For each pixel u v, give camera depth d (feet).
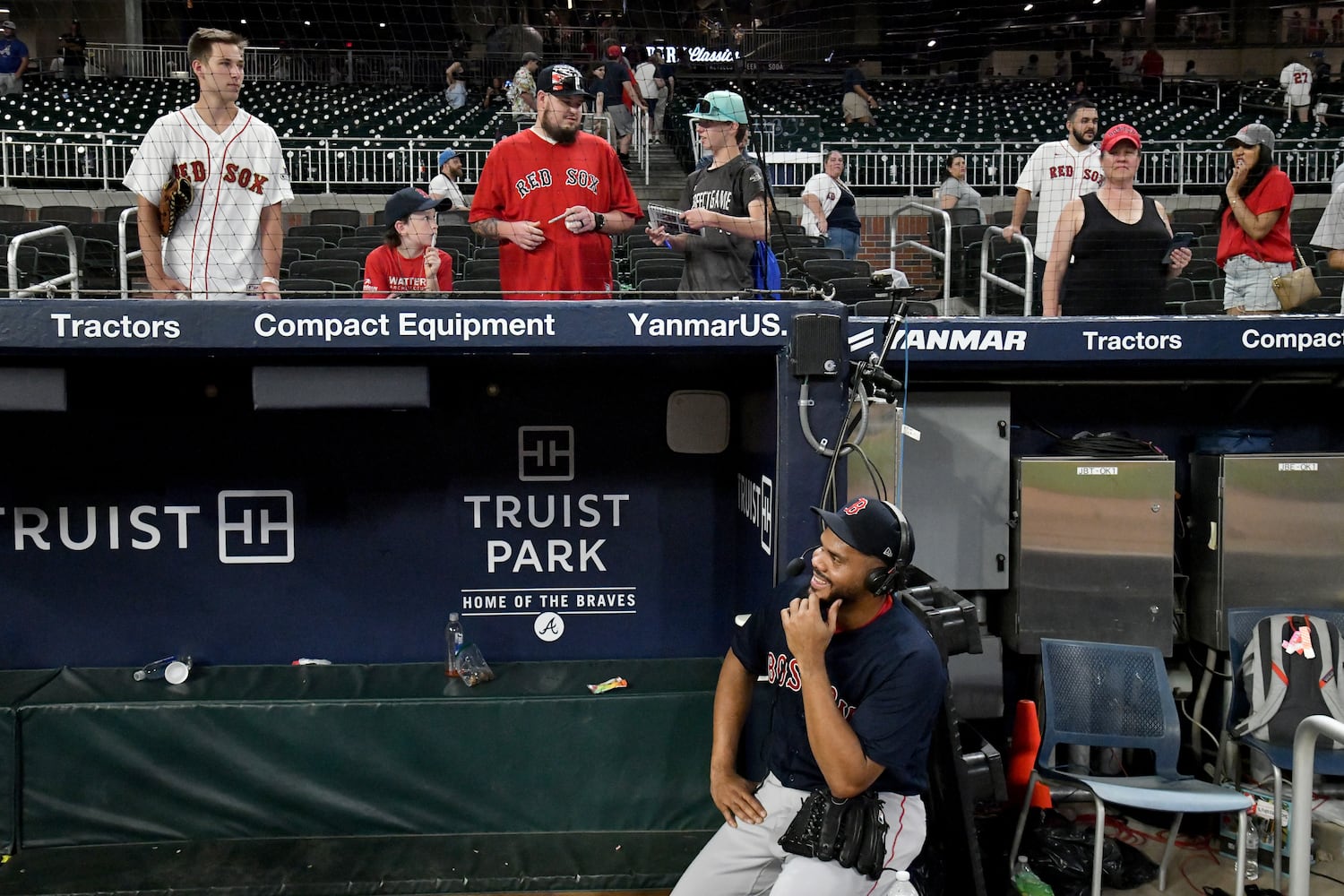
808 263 19.66
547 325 10.65
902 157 32.07
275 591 13.60
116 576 13.34
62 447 13.08
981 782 10.98
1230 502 13.82
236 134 12.64
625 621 13.99
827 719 8.59
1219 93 38.11
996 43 35.17
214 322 10.37
